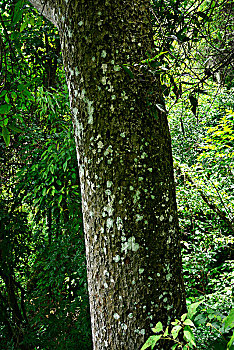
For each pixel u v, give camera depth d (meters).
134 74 1.14
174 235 1.22
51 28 3.87
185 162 4.46
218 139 3.89
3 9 3.10
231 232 3.36
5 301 3.24
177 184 3.77
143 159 1.15
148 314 1.13
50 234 3.29
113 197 1.13
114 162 1.13
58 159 2.68
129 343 1.13
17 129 1.66
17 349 2.88
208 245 3.22
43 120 3.46
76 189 2.88
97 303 1.19
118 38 1.14
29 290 3.42
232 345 1.08
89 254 1.21
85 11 1.14
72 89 1.21
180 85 1.17
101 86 1.14
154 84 1.19
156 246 1.15
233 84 5.25
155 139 1.18
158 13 1.91
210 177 3.64
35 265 3.27
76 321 2.84
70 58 1.20
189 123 4.80
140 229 1.13
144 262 1.13
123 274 1.13
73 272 2.95
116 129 1.13
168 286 1.17
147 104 1.17
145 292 1.13
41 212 3.30
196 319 1.33
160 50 1.41
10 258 3.22
